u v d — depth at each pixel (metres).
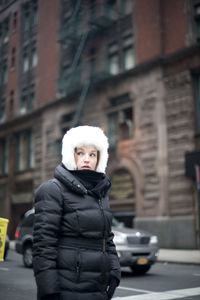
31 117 25.05
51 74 22.39
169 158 17.58
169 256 13.10
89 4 21.42
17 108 23.44
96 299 2.07
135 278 8.30
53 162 23.86
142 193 18.42
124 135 20.11
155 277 8.45
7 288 6.85
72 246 2.11
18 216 26.50
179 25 18.22
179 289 6.83
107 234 2.23
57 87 22.86
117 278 2.25
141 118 19.02
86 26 21.14
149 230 17.66
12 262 11.26
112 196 20.14
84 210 2.15
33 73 20.77
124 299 5.88
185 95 17.41
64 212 2.15
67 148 2.23
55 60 22.39
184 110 17.34
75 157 2.28
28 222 10.35
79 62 22.09
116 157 20.05
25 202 25.89
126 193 19.36
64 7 21.41
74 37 21.27
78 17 21.34
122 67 20.62
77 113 20.73
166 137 17.83
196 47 17.08
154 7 19.22
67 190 2.18
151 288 6.93
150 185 18.11
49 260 2.02
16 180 27.19
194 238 16.03
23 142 27.23
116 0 21.42
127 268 10.63
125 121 20.08
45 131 24.61
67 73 22.91
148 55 19.12
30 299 5.88
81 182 2.21
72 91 22.02
